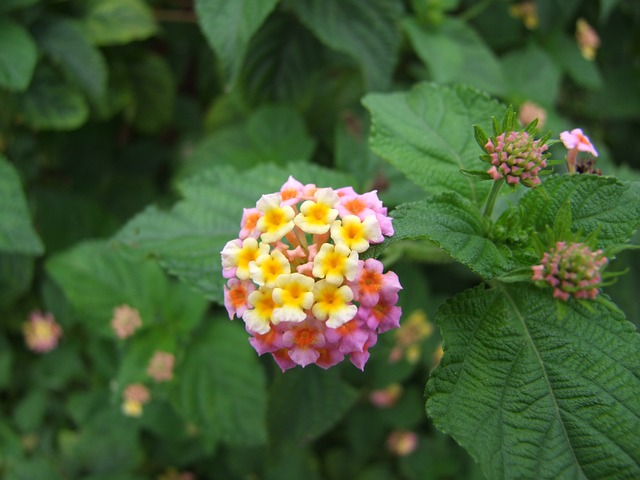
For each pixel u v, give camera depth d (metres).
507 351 0.11
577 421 0.10
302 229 0.10
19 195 0.17
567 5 0.23
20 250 0.17
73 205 0.23
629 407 0.10
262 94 0.21
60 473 0.24
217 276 0.14
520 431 0.10
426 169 0.14
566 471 0.10
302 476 0.25
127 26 0.21
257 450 0.25
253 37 0.20
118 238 0.15
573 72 0.24
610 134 0.27
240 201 0.15
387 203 0.17
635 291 0.21
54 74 0.21
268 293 0.10
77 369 0.24
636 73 0.26
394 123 0.14
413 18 0.20
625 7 0.24
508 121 0.11
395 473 0.26
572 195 0.12
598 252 0.10
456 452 0.25
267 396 0.19
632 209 0.11
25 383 0.26
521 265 0.11
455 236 0.11
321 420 0.18
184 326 0.19
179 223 0.15
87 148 0.24
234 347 0.19
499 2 0.23
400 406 0.25
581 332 0.11
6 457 0.25
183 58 0.25
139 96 0.24
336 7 0.19
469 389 0.11
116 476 0.24
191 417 0.19
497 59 0.23
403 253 0.15
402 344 0.22
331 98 0.21
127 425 0.23
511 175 0.11
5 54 0.18
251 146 0.21
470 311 0.11
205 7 0.16
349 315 0.10
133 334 0.19
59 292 0.23
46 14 0.21
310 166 0.16
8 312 0.24
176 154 0.25
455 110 0.14
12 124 0.22
